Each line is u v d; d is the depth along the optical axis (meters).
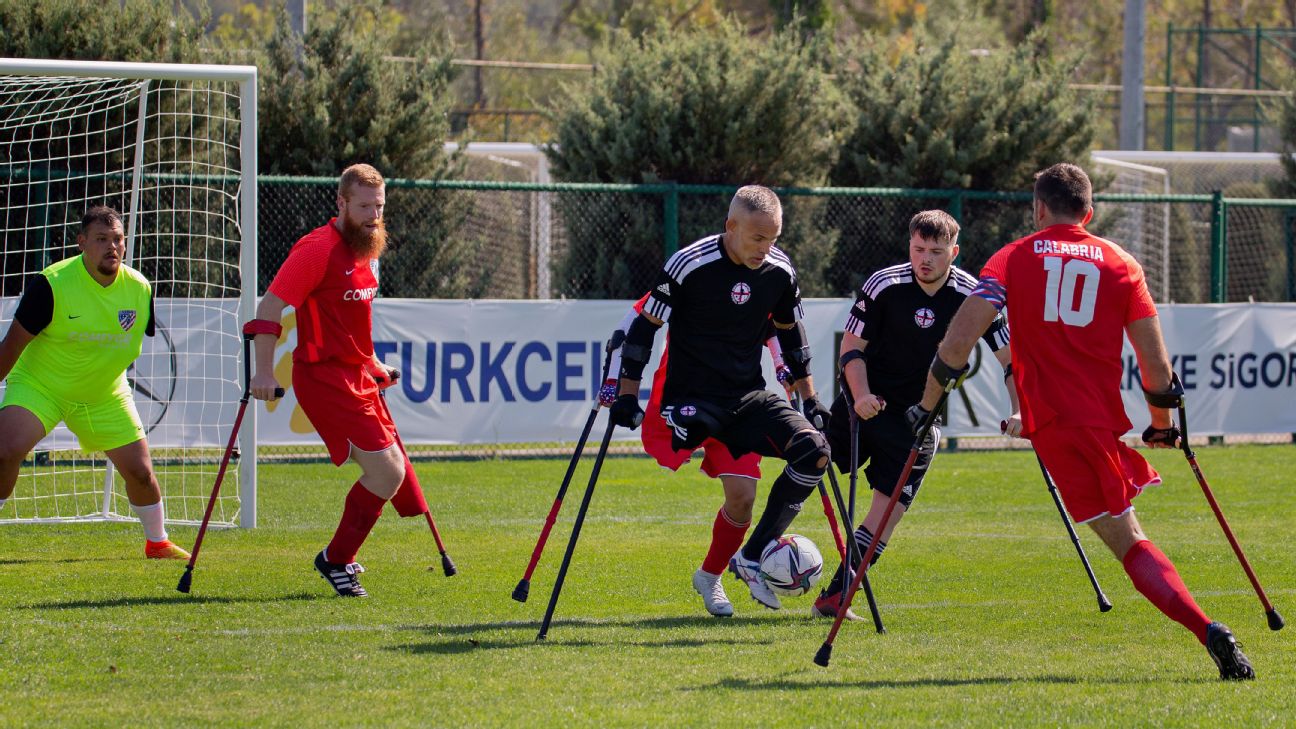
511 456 34.47
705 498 27.70
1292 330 38.69
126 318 18.88
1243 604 17.16
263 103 36.44
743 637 14.92
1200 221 52.81
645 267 38.56
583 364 33.81
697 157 38.56
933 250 15.95
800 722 11.23
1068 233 13.53
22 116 29.42
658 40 41.22
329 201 35.84
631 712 11.53
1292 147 51.06
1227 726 11.08
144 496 19.66
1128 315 13.46
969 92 41.00
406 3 94.12
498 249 45.41
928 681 12.77
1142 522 24.98
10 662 13.21
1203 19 100.75
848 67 46.03
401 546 21.47
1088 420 13.10
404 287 37.50
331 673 12.92
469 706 11.71
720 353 15.40
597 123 39.12
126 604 16.33
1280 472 32.56
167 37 35.75
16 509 24.97
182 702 11.82
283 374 31.09
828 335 35.00
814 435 15.30
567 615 16.20
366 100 37.38
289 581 18.17
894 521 16.61
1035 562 20.53
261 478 29.81
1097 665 13.55
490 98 87.25
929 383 13.51
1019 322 13.41
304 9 39.34
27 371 18.67
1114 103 89.25
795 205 40.09
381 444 16.83
